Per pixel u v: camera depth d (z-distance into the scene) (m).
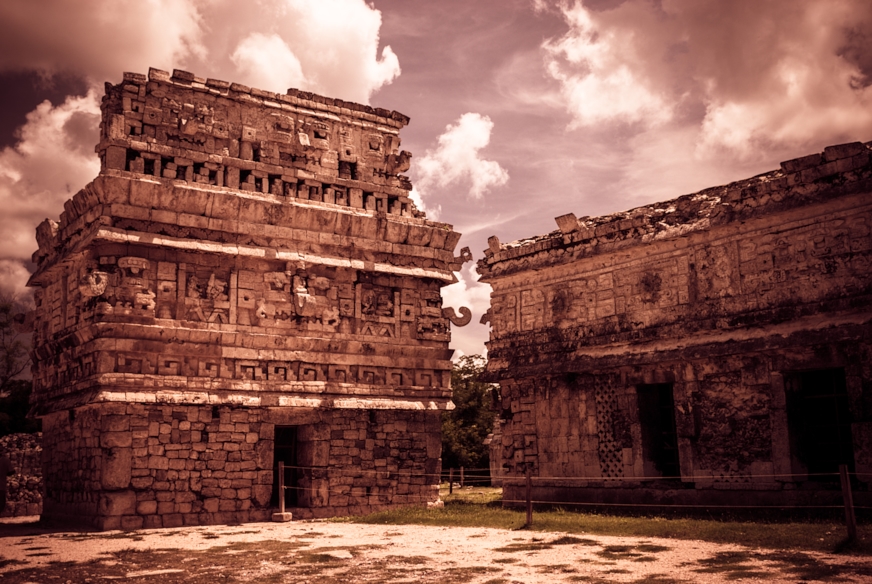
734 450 19.66
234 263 23.83
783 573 11.51
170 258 22.86
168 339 22.28
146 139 23.00
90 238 21.83
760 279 19.61
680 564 12.63
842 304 17.92
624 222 22.64
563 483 23.39
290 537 18.33
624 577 11.77
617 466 22.12
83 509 21.83
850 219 18.09
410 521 21.12
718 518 18.83
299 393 24.08
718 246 20.58
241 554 15.46
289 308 24.47
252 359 23.48
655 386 22.48
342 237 25.67
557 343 24.22
